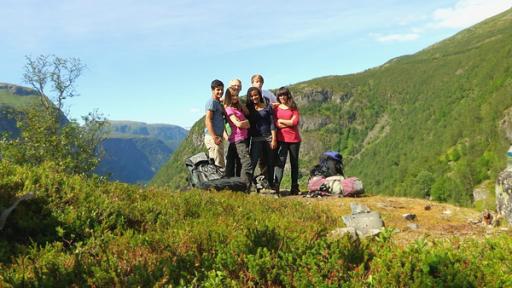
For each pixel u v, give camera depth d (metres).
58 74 38.28
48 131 34.38
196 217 7.23
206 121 11.22
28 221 5.93
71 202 6.73
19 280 4.07
